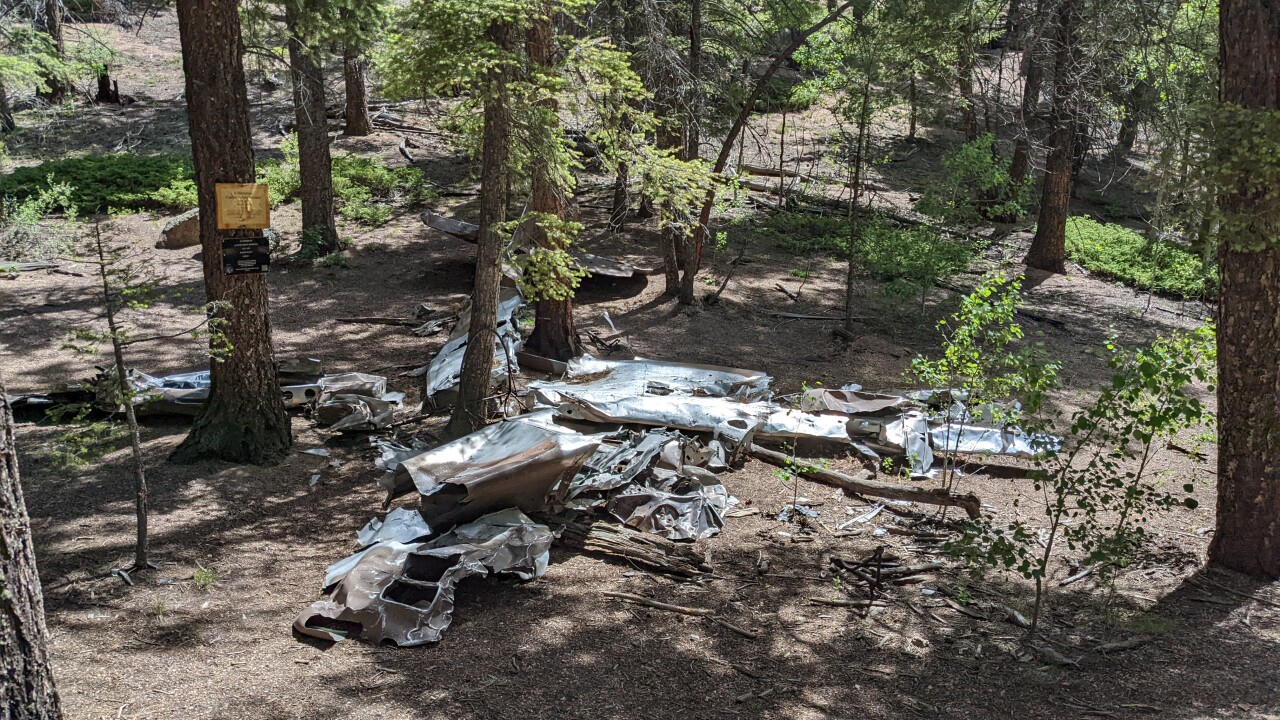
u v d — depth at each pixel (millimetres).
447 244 20156
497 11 8859
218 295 9906
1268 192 7504
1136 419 7293
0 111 25578
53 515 8648
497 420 10680
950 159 17266
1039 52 18875
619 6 15148
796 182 25109
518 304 14570
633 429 11023
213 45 9352
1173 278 20766
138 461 7586
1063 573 8352
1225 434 8305
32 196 21281
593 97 10141
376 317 15891
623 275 17609
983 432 11109
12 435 4090
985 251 22547
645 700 6180
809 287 18703
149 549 8016
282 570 7848
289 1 14086
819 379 13664
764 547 8711
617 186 21406
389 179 23078
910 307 17891
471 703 6035
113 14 33188
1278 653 6938
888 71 16406
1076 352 16109
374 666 6473
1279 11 7484
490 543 7652
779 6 16062
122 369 7613
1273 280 7773
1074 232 23984
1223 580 8211
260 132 27172
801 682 6484
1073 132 20844
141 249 19500
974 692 6395
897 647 7008
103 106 28500
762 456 10766
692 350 14828
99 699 5840
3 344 14047
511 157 9781
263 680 6211
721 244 17297
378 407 11273
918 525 9281
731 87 16719
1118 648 6996
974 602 7723
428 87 9305
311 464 10211
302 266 18625
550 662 6609
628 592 7742
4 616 4020
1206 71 10828
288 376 11922
